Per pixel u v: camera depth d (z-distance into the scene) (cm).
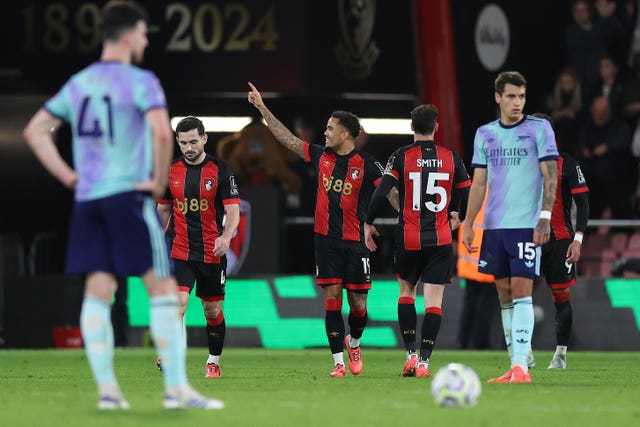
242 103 7656
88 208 2219
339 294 3588
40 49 7406
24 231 7544
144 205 2230
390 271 6312
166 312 2250
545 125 3184
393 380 3359
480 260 3284
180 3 7238
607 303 5697
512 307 3356
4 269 6247
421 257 3512
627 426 2078
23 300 6119
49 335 6081
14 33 7412
